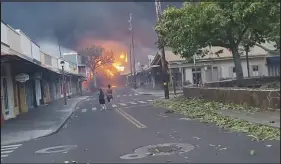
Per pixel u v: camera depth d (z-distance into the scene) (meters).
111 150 10.00
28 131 15.44
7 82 22.33
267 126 12.07
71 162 8.78
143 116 19.38
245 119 14.20
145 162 8.23
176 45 25.47
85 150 10.30
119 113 22.34
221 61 51.47
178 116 18.22
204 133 11.99
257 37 26.69
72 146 11.17
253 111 16.44
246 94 18.30
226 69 51.59
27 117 22.25
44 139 13.33
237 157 8.19
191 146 9.83
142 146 10.28
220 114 16.64
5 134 14.91
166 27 26.03
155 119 17.44
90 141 11.93
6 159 9.77
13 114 22.80
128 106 28.31
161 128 13.95
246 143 9.77
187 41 23.56
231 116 15.54
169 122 15.81
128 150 9.83
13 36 25.31
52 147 11.27
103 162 8.55
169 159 8.39
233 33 23.91
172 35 25.27
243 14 20.70
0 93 19.03
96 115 22.27
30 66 24.19
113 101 36.09
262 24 22.11
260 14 21.28
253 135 10.89
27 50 30.83
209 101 23.20
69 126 17.28
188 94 29.88
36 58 35.41
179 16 24.39
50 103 37.72
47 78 39.97
